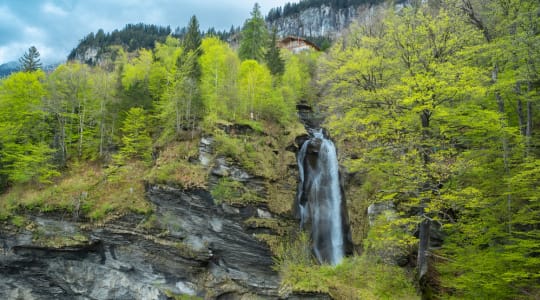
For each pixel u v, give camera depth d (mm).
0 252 27500
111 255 26750
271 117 34469
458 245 16656
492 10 17578
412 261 20578
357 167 19266
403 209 21828
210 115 28750
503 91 16359
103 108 35094
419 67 17266
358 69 19406
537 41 14930
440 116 15281
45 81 37312
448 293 16141
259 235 23969
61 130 34875
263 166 27047
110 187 29359
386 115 17578
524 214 13680
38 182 30828
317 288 20375
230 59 34812
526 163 13438
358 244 24797
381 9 35281
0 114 33750
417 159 15852
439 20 17250
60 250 26734
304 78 47031
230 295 23578
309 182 31281
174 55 42594
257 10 49375
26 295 28016
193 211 25125
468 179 16781
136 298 26016
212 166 25547
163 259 25312
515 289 12898
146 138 31922
